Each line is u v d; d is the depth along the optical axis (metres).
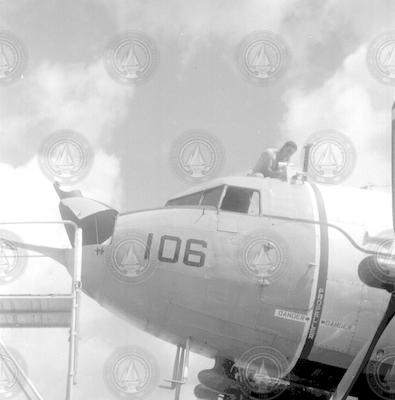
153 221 9.41
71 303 9.85
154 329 9.48
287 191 9.50
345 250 9.24
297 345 9.31
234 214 9.35
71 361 9.24
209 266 9.19
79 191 10.57
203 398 9.76
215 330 9.31
